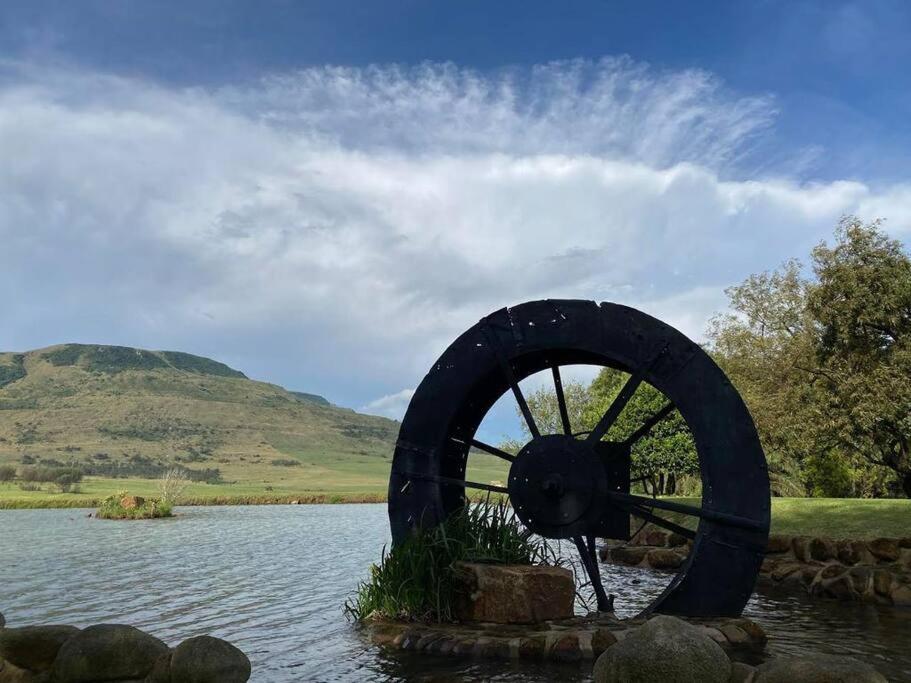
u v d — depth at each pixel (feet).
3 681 20.35
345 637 29.32
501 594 28.76
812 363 83.46
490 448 37.35
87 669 20.01
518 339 33.32
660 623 18.37
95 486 331.98
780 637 28.27
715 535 29.32
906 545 42.50
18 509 190.08
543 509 31.04
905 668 23.24
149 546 80.07
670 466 109.29
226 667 19.47
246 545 81.46
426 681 22.08
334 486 418.31
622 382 135.23
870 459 80.64
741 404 30.04
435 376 33.96
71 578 52.06
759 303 95.96
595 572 31.17
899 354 74.90
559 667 23.56
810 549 46.70
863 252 79.20
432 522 32.76
